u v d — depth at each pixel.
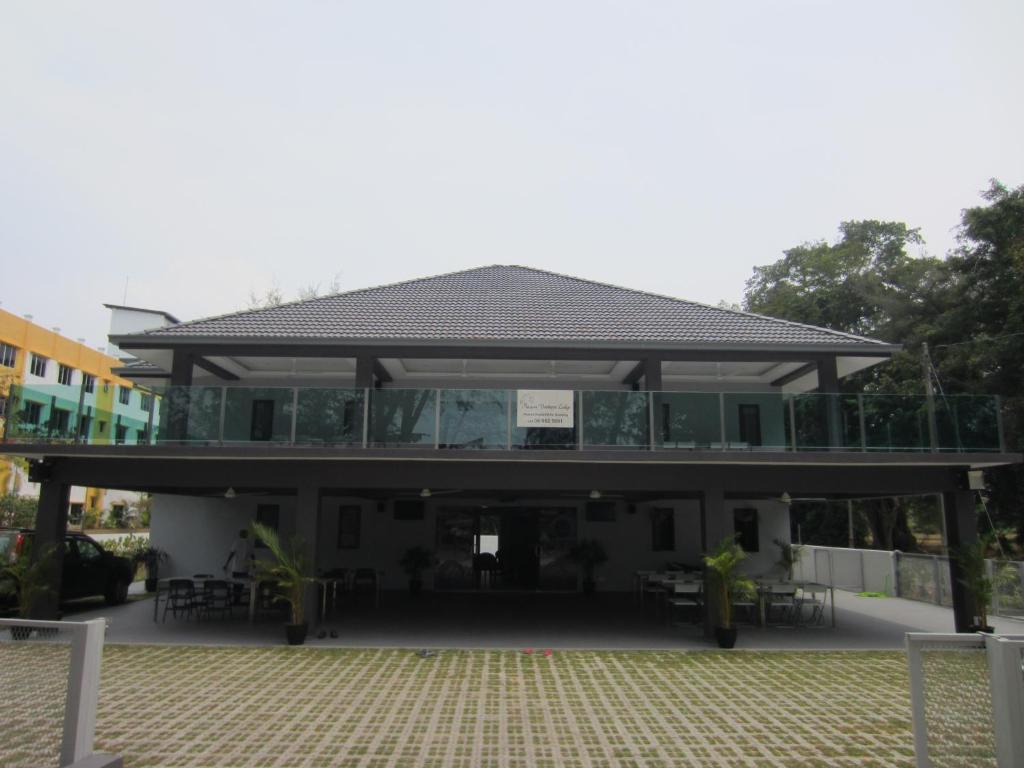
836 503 36.66
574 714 7.79
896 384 27.94
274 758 6.29
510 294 18.44
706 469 12.77
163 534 19.78
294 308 16.44
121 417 12.62
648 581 17.55
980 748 4.79
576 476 12.64
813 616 14.99
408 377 18.28
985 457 12.33
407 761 6.24
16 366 35.03
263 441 12.57
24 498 30.05
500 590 19.53
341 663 10.32
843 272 33.94
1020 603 15.13
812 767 6.14
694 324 15.98
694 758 6.37
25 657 4.96
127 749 6.48
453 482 12.56
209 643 11.72
